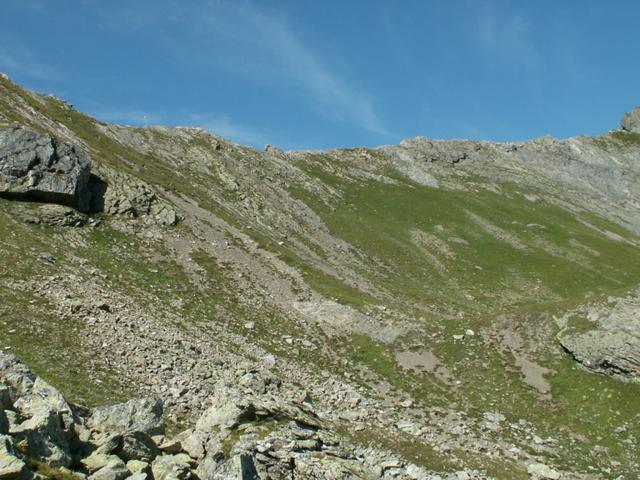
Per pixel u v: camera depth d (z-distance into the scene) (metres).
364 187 160.00
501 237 134.00
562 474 37.91
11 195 67.94
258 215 109.50
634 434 44.50
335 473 24.23
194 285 66.31
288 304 69.81
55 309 44.03
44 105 116.38
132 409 23.38
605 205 187.50
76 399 30.66
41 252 56.50
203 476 20.34
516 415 48.97
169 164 122.12
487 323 64.12
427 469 32.22
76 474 16.58
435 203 153.12
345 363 58.03
